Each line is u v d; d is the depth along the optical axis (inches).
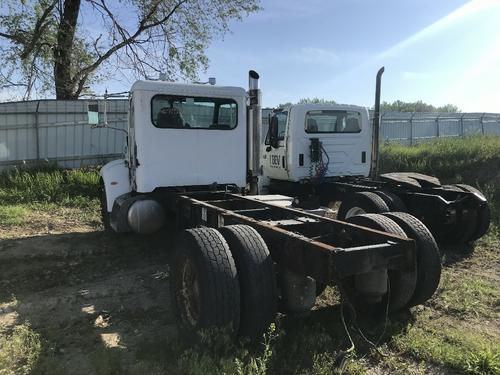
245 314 141.1
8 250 280.4
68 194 465.4
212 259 140.4
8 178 526.9
